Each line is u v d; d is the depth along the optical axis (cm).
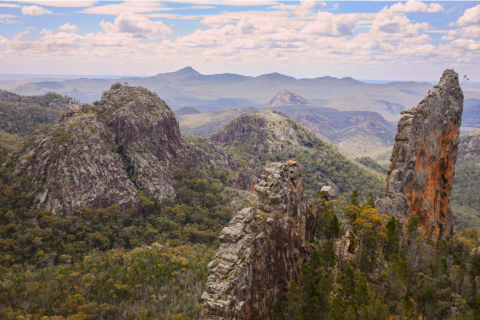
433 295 6769
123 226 19938
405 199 10369
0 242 15575
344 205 9600
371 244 7762
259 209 7044
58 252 16425
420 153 11175
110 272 13238
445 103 12244
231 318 5134
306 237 8306
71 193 19738
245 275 5625
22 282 12275
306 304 6047
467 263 9456
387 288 6788
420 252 8162
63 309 10375
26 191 19525
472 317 6359
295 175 7969
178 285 12000
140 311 9981
